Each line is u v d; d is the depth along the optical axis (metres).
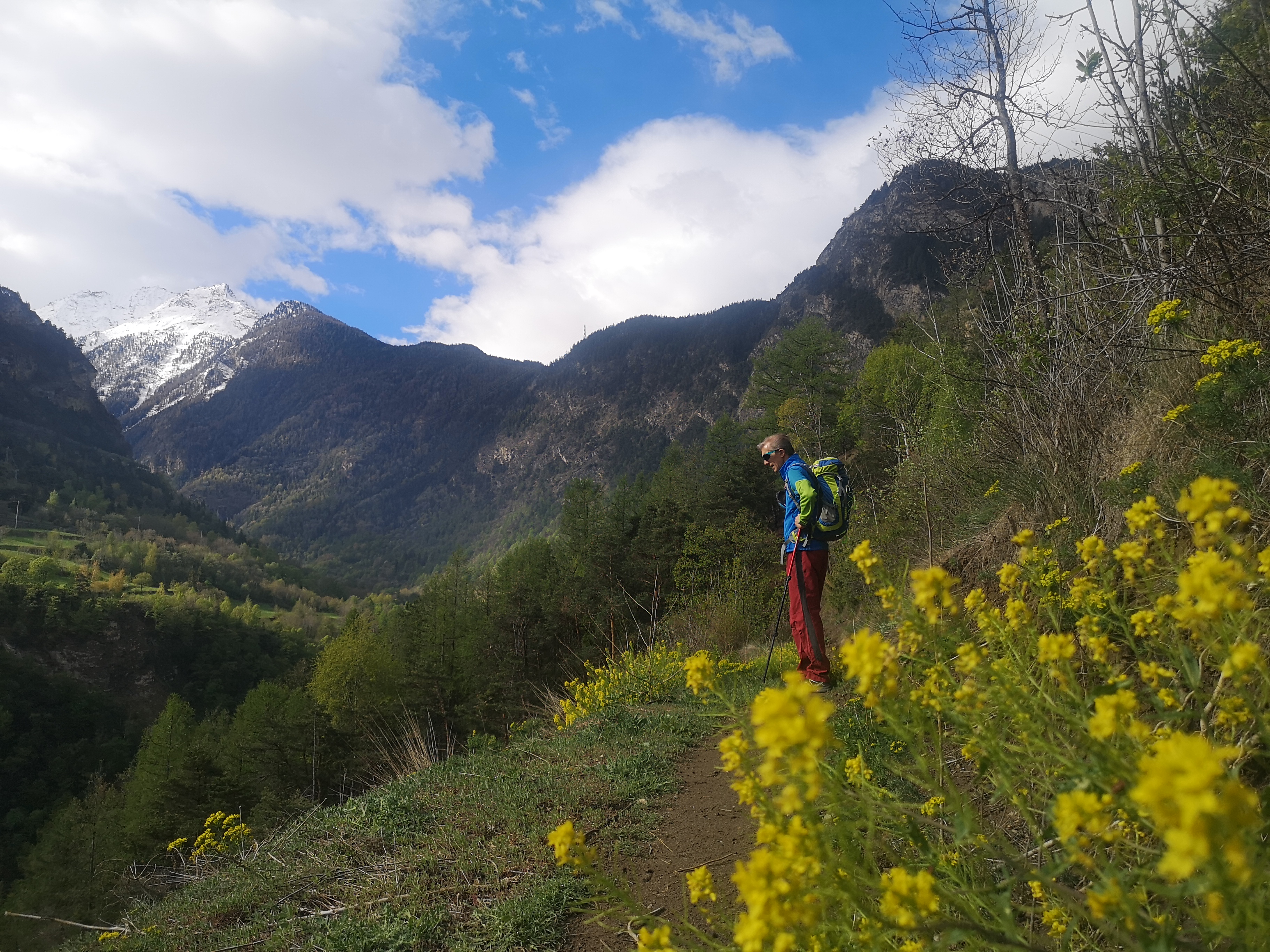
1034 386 4.56
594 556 29.77
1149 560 1.48
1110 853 1.33
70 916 13.80
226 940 3.12
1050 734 1.29
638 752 4.50
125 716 86.38
